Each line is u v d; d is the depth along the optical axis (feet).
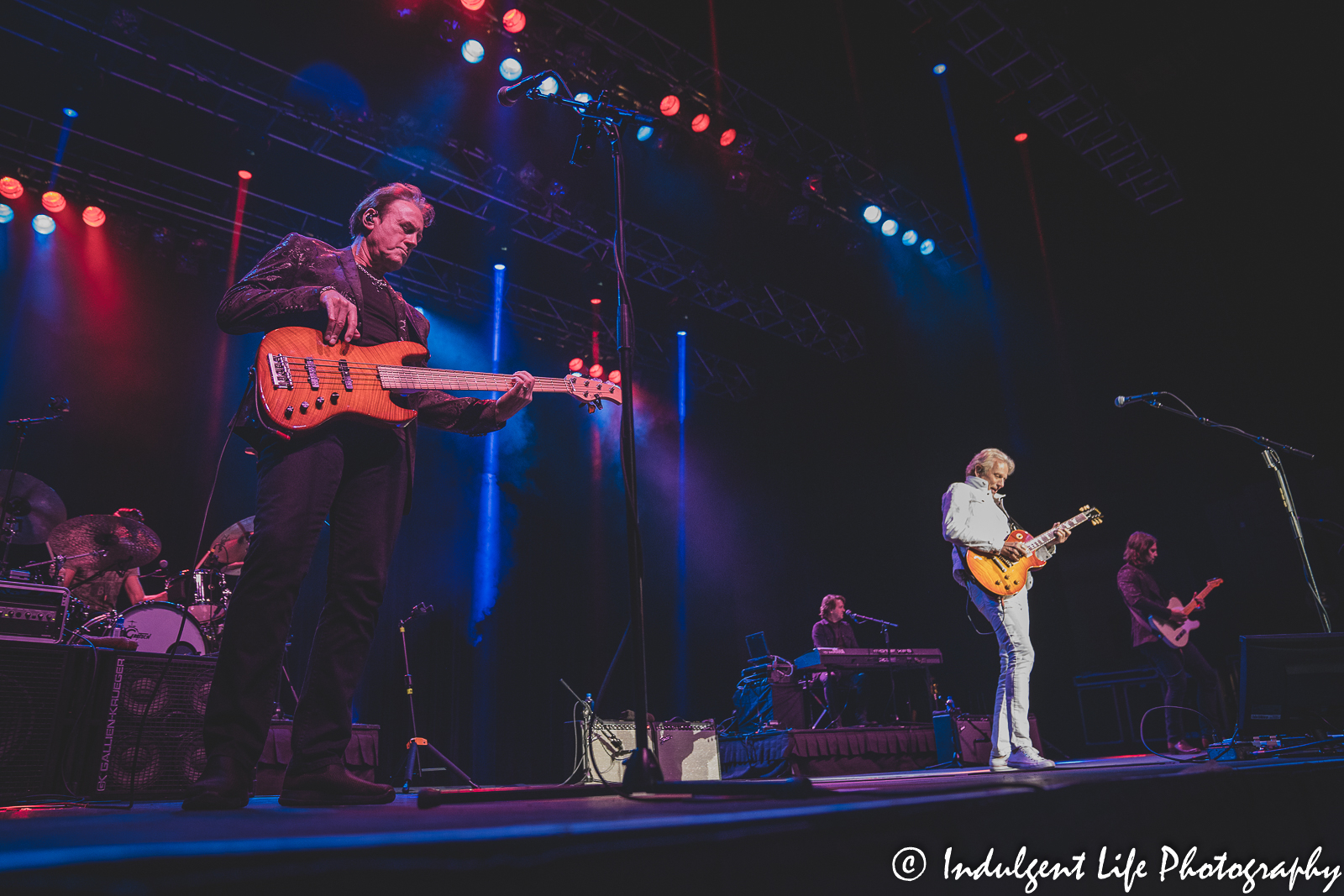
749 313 35.53
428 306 32.07
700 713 37.06
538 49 22.94
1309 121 24.17
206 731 6.06
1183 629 20.85
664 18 23.50
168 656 11.63
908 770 21.50
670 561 38.27
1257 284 26.37
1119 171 27.66
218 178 25.48
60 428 25.35
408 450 7.81
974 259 32.32
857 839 3.47
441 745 30.94
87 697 11.88
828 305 35.45
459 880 2.58
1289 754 10.41
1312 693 11.09
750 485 40.47
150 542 19.22
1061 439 31.65
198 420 27.61
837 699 27.27
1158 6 22.63
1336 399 24.81
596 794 5.86
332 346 7.21
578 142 8.47
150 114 23.20
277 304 7.10
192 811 5.55
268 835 3.24
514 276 32.27
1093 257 30.04
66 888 2.08
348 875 2.44
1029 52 24.25
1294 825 5.82
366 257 8.16
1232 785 5.57
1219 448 27.68
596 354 35.81
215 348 28.27
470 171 26.99
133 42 20.93
